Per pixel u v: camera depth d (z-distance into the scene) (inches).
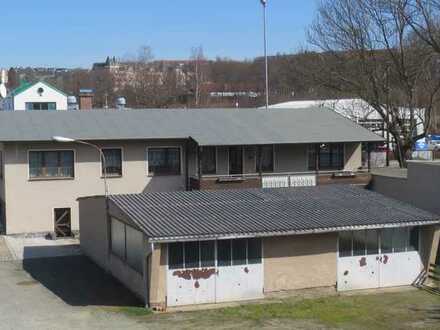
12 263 1091.3
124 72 4350.4
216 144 1315.2
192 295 830.5
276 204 984.9
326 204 1000.9
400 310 824.3
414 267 967.6
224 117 1496.1
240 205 967.0
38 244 1243.8
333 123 1514.5
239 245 853.8
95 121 1393.9
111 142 1336.1
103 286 929.5
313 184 1375.5
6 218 1289.4
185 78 4104.3
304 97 2869.1
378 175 1347.2
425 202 1182.9
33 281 962.7
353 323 762.8
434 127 2484.0
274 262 874.8
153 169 1373.0
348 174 1386.6
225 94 4325.8
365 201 1030.4
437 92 1931.6
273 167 1443.2
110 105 3784.5
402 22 1748.3
